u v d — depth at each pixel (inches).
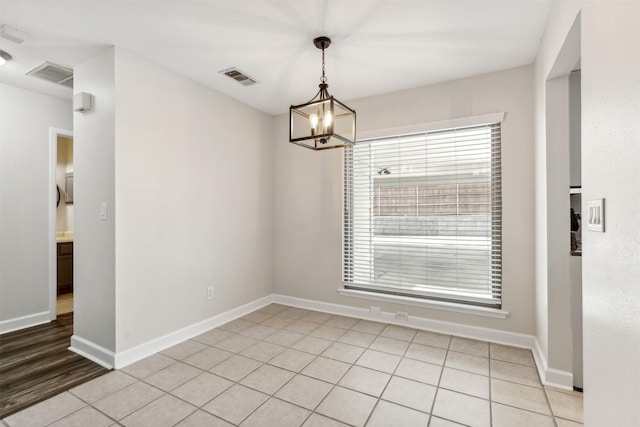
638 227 34.5
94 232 98.2
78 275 103.3
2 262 120.5
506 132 109.2
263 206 152.5
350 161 140.0
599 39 45.1
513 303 108.3
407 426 68.4
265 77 116.0
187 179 114.8
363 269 137.5
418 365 94.4
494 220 112.6
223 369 92.1
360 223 138.1
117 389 81.8
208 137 123.6
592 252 47.9
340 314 140.2
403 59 102.8
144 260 100.5
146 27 84.5
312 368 92.7
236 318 135.1
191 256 116.3
